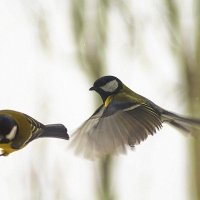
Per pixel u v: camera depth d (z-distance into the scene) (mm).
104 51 16109
